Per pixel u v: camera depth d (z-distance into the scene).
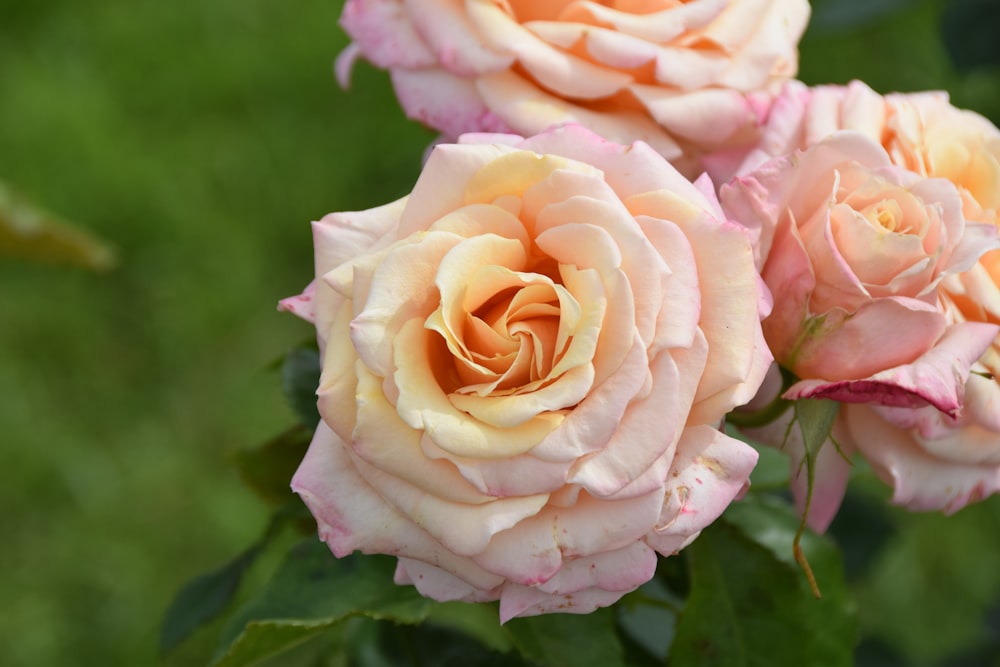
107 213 1.62
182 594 0.68
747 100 0.60
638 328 0.53
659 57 0.59
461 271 0.53
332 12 1.84
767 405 0.59
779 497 0.72
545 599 0.54
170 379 1.52
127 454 1.46
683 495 0.53
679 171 0.61
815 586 0.57
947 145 0.59
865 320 0.56
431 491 0.53
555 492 0.53
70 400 1.50
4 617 1.33
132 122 1.73
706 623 0.62
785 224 0.57
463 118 0.60
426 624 0.67
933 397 0.55
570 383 0.52
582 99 0.60
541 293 0.54
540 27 0.60
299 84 1.77
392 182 1.64
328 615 0.59
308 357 0.65
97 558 1.38
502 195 0.54
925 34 1.49
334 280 0.54
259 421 1.47
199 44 1.82
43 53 1.80
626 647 0.68
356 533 0.54
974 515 1.39
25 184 1.63
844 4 0.82
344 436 0.54
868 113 0.59
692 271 0.53
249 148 1.70
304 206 1.64
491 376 0.53
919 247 0.56
